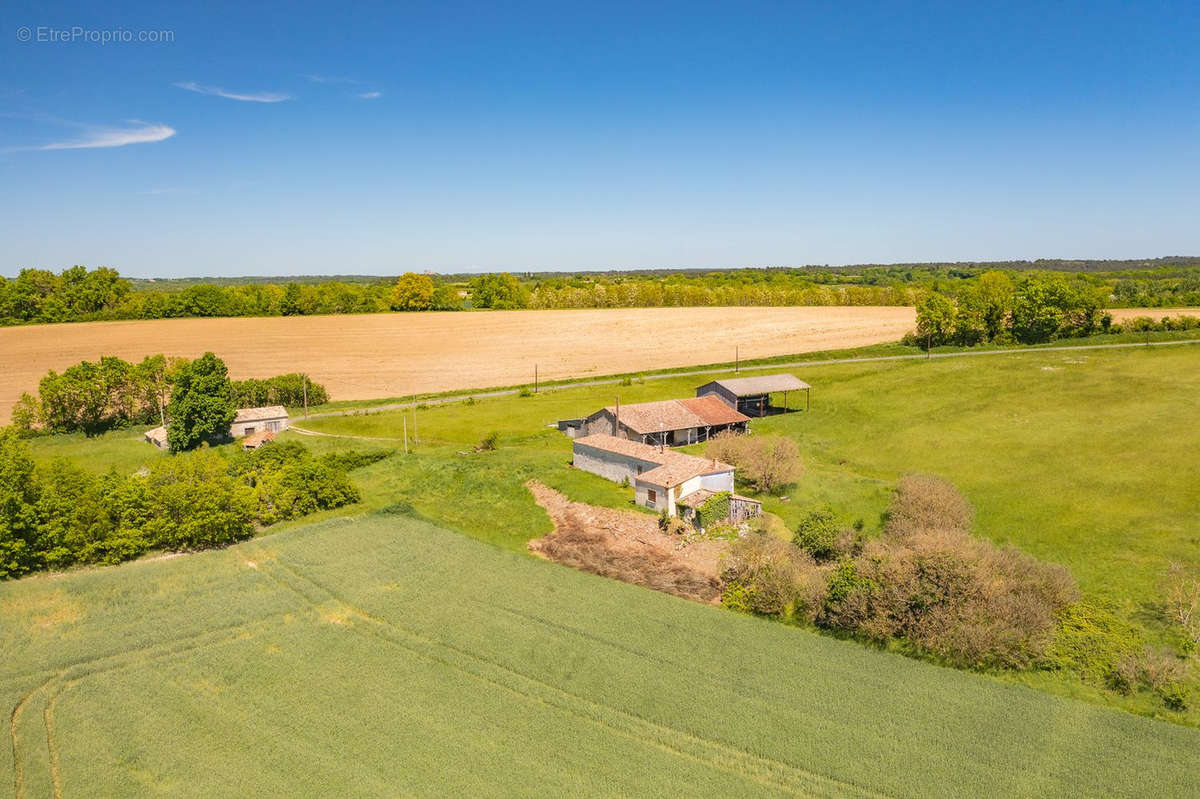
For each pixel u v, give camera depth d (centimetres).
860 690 3388
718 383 8862
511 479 6538
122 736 3058
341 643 3794
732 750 2981
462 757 2928
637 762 2911
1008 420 8094
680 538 5309
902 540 4706
